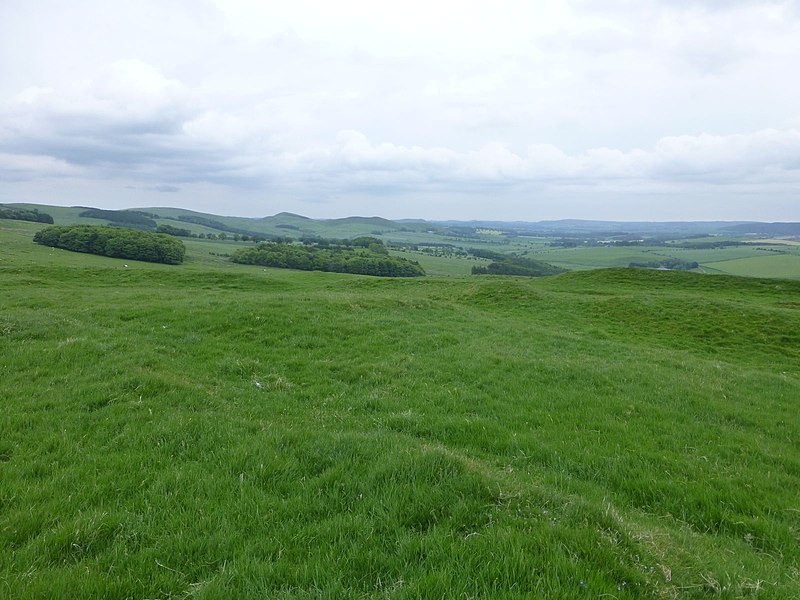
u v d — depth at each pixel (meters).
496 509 5.86
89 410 9.47
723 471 9.05
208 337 16.73
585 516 5.88
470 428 10.20
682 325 30.94
